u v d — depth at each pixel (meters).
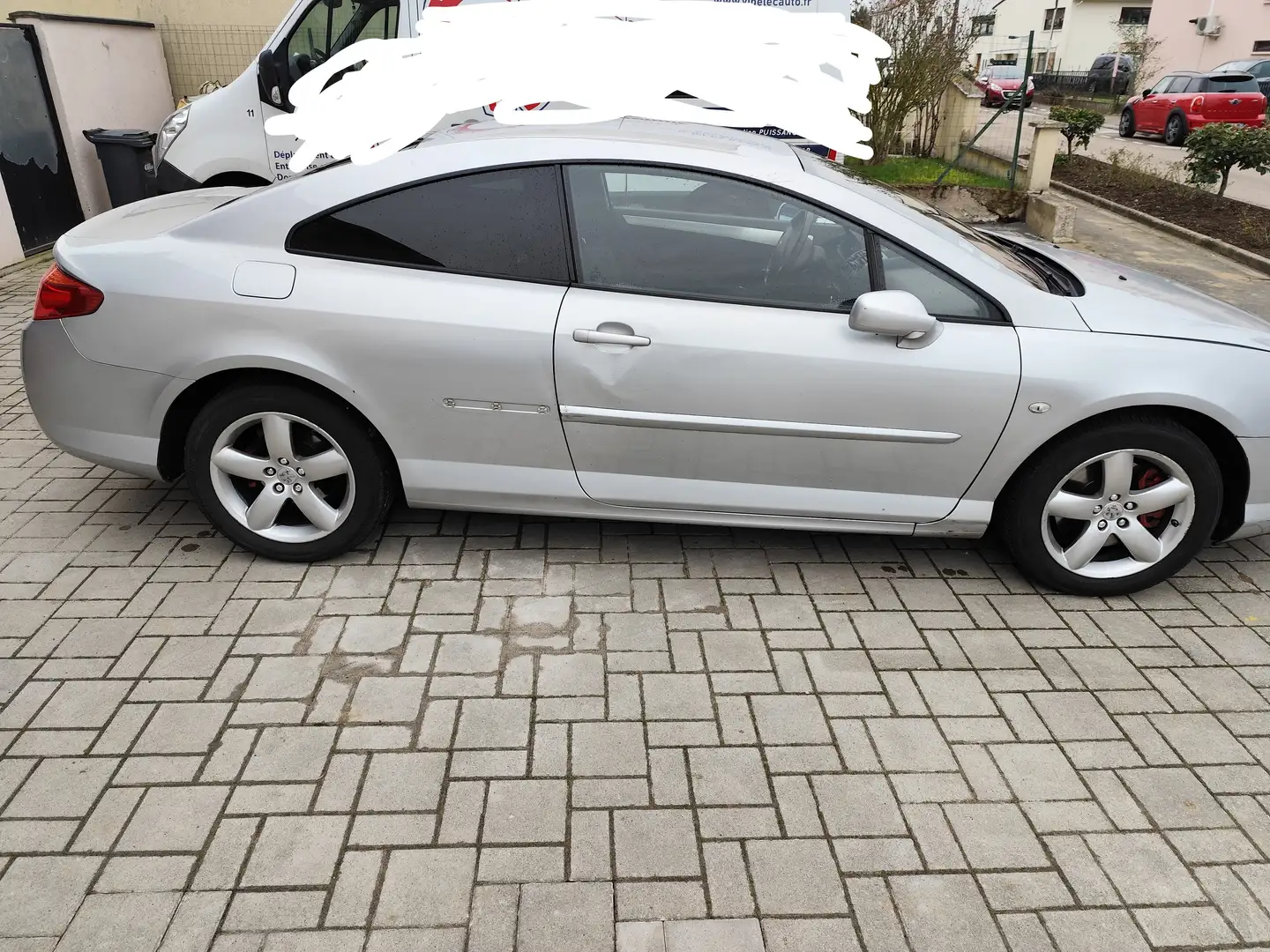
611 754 2.72
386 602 3.37
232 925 2.16
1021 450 3.30
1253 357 3.31
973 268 3.26
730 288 3.24
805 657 3.17
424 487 3.46
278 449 3.41
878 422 3.26
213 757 2.65
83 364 3.32
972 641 3.29
